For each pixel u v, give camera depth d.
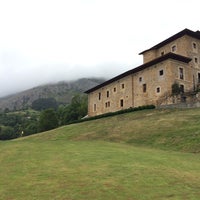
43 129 99.12
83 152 23.20
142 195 12.79
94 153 22.67
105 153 22.72
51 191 13.62
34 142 31.14
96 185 14.27
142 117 48.91
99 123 52.03
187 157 22.86
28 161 20.36
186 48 62.28
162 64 59.19
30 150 24.97
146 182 14.69
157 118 44.69
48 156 21.83
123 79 69.31
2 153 24.20
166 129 36.44
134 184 14.35
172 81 57.00
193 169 18.09
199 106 47.62
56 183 14.86
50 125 99.44
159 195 12.80
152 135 35.00
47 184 14.76
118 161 19.55
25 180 15.66
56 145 27.84
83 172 16.75
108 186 14.08
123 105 68.00
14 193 13.56
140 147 30.05
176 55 57.69
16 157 22.06
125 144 33.12
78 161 19.66
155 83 60.09
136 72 65.62
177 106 50.97
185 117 41.25
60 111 127.12
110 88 73.56
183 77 59.25
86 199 12.43
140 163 19.03
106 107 74.06
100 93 77.31
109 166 18.05
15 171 17.75
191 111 45.56
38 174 16.75
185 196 12.69
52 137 47.91
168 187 13.96
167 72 57.66
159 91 58.78
